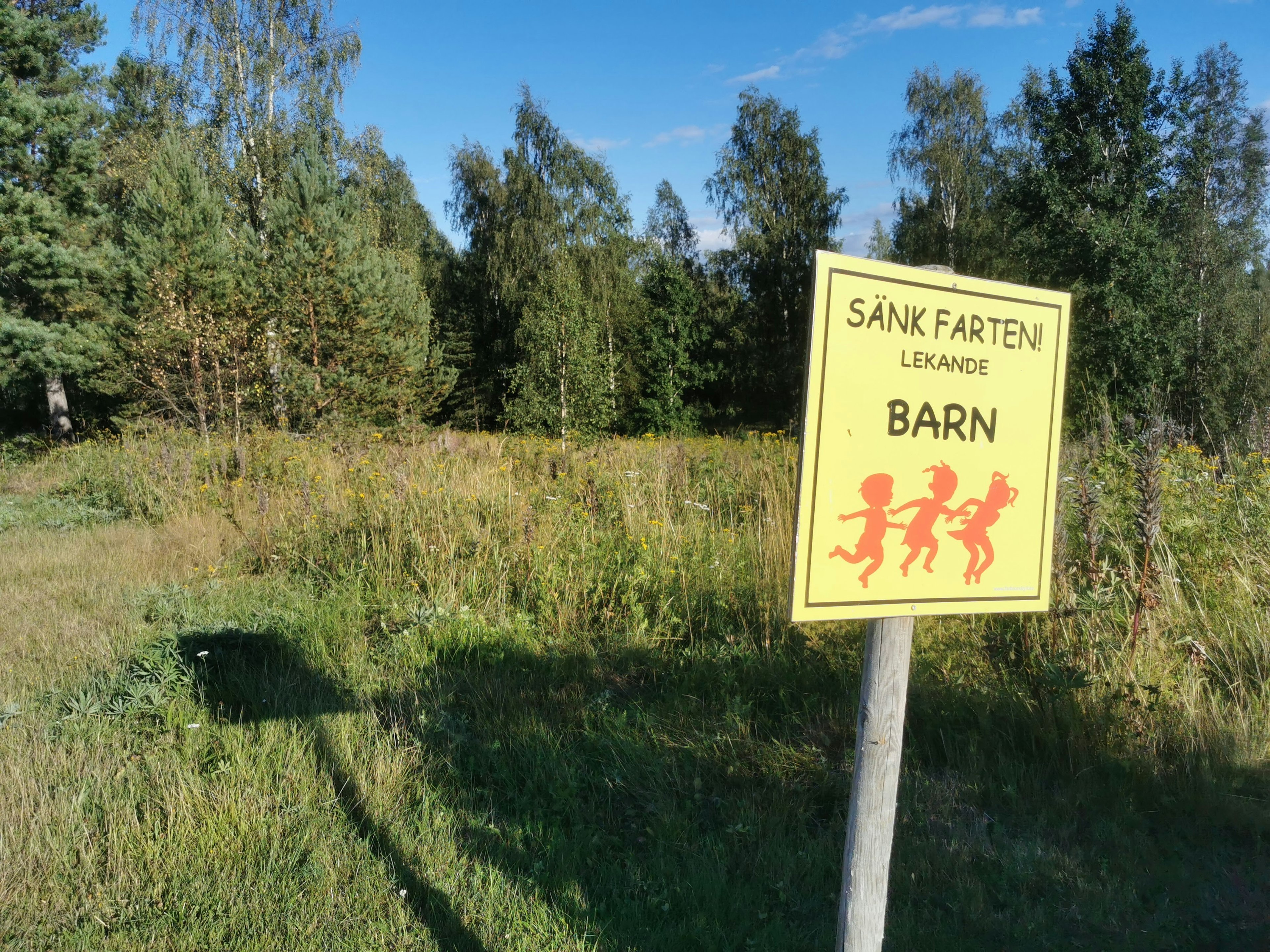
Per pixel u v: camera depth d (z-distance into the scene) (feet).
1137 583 14.40
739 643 16.51
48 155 68.03
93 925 8.64
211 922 8.75
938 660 14.48
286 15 73.10
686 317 115.24
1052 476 6.41
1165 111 77.36
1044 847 10.32
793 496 23.36
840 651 15.70
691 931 8.77
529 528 20.85
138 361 55.06
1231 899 9.33
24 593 20.81
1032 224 81.15
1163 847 10.30
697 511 24.79
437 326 108.99
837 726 13.30
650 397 113.39
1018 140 102.78
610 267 108.88
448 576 19.77
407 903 9.20
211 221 59.16
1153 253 71.41
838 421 5.56
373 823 10.57
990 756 12.38
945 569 6.00
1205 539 16.99
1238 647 14.06
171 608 19.10
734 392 122.83
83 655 15.97
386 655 16.33
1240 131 92.79
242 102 70.03
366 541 22.77
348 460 34.50
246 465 34.96
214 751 12.38
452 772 11.88
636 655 16.26
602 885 9.61
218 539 26.23
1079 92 78.02
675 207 140.67
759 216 114.11
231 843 10.09
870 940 6.15
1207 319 73.56
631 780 11.91
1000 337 6.13
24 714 13.23
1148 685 12.45
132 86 96.32
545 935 8.64
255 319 54.49
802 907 9.25
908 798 11.30
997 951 8.50
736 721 13.39
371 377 56.08
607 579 19.42
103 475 39.52
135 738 12.75
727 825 10.94
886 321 5.68
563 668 15.85
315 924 8.77
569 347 65.10
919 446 5.85
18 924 8.63
